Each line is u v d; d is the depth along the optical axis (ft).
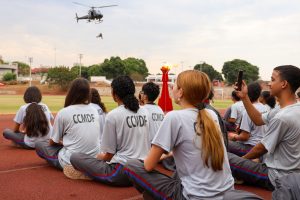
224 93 210.18
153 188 11.71
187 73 10.68
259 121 15.51
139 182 12.00
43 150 19.75
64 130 18.40
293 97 13.78
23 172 19.36
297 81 13.53
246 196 9.50
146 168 10.85
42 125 24.41
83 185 16.84
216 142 10.06
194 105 10.63
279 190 8.79
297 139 13.38
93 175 16.63
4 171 19.61
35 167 20.63
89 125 18.35
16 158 23.16
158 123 18.98
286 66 13.71
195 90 10.43
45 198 14.96
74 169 17.71
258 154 15.19
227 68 289.94
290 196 8.46
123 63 331.57
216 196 10.09
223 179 10.32
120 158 15.80
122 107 15.94
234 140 20.61
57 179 17.90
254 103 20.61
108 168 16.28
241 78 15.31
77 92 18.43
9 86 254.06
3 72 356.79
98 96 24.26
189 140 10.25
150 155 10.69
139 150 15.87
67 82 243.60
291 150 13.53
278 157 14.02
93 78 285.84
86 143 18.11
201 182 10.16
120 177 15.89
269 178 14.48
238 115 24.50
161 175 11.84
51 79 244.42
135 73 332.19
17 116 25.85
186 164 10.40
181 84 10.60
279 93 13.84
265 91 24.17
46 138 24.82
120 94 15.90
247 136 19.65
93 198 15.02
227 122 25.00
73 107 18.40
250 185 16.65
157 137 10.51
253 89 20.40
